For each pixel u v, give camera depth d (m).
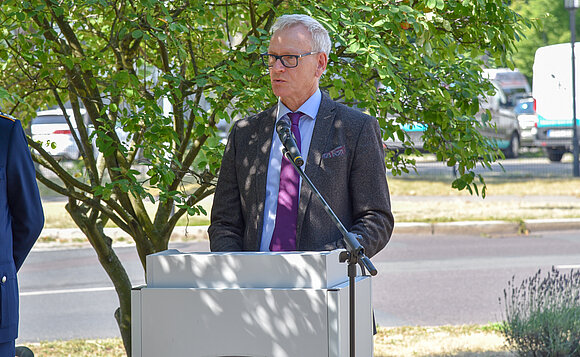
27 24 5.52
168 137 5.14
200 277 3.06
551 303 7.47
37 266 13.32
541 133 28.28
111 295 11.22
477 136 5.56
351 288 3.02
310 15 4.95
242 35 6.51
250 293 2.94
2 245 3.51
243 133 4.14
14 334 3.53
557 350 7.10
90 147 5.59
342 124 3.97
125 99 5.36
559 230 17.62
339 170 3.90
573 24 26.88
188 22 5.50
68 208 5.90
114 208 5.59
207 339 2.99
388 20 4.98
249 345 2.95
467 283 11.74
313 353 2.89
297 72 3.90
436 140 5.74
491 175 24.95
